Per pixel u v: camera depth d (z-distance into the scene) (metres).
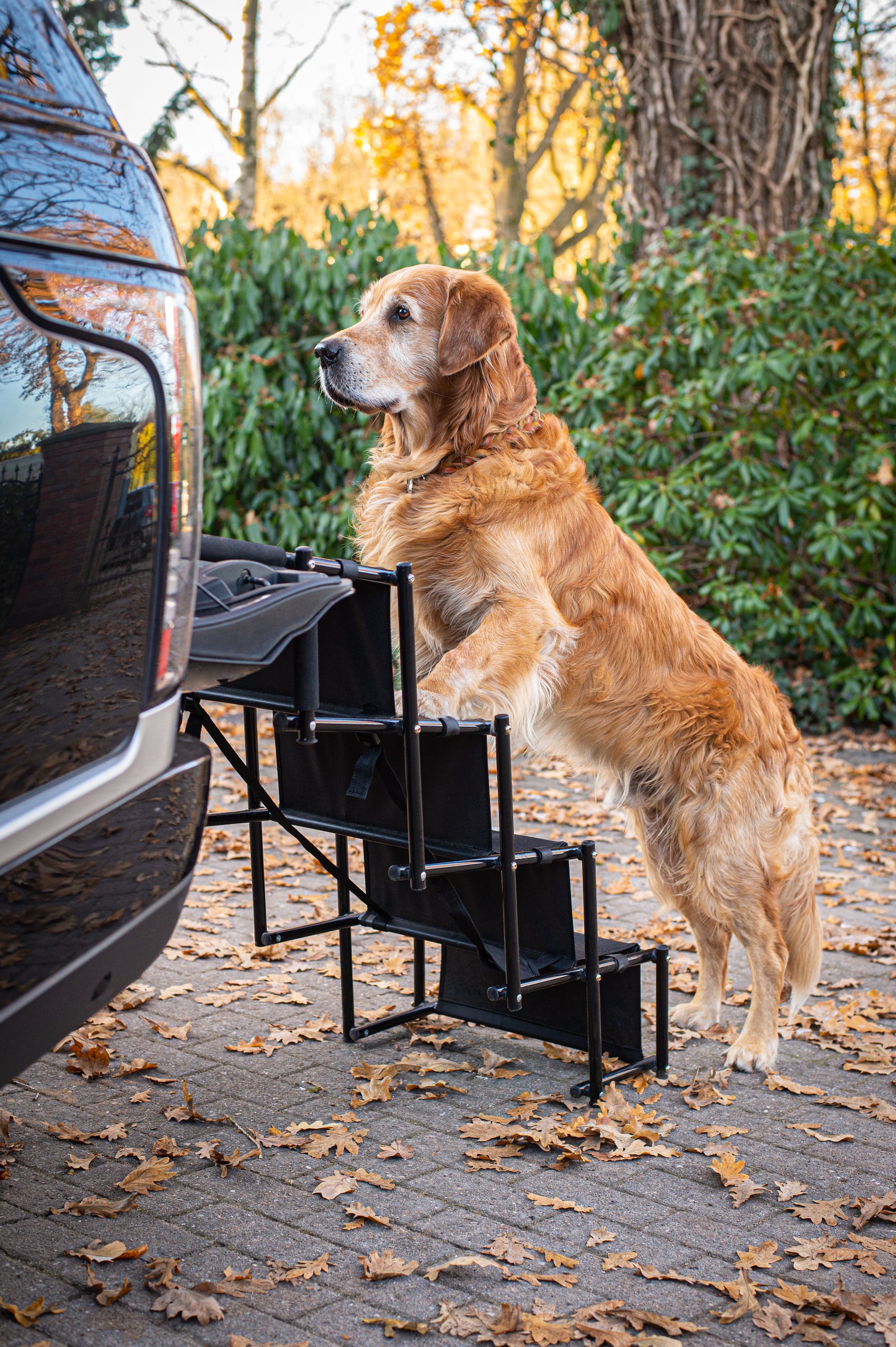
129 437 1.68
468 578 3.33
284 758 3.13
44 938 1.53
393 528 3.45
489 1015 3.31
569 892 2.91
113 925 1.69
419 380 3.50
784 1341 1.94
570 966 2.93
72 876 1.58
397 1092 2.97
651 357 8.25
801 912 3.54
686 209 9.47
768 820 3.44
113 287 1.65
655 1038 3.49
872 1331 1.99
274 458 9.00
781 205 9.49
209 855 5.38
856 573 8.90
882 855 5.79
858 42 11.63
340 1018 3.48
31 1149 2.54
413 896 3.19
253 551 2.43
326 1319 1.95
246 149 16.39
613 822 6.37
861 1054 3.33
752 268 8.26
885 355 7.98
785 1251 2.23
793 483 8.25
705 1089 3.03
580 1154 2.62
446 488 3.37
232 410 8.58
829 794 7.16
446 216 26.95
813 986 3.56
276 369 8.92
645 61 9.54
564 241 22.44
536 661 3.23
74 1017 1.64
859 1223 2.34
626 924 4.64
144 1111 2.77
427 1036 3.37
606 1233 2.27
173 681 1.83
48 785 1.56
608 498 8.52
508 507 3.31
